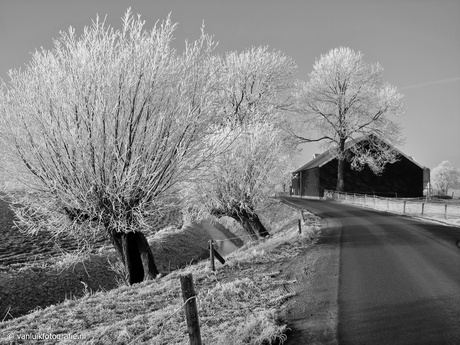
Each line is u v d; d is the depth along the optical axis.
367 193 55.47
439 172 101.75
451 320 7.73
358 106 51.00
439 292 9.60
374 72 51.94
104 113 13.28
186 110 14.62
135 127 13.97
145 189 14.06
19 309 15.50
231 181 24.19
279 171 26.70
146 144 14.11
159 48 14.36
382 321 7.78
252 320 7.72
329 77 52.28
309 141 51.62
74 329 8.59
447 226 22.84
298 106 50.06
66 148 13.27
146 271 15.16
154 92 14.20
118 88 13.69
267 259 14.40
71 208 14.13
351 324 7.67
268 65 45.62
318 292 9.88
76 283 18.42
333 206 39.44
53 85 13.55
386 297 9.29
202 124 15.24
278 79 46.34
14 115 13.45
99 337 7.74
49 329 8.55
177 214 34.34
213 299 9.45
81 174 13.39
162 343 7.21
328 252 15.16
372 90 51.28
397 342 6.79
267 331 7.05
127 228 14.45
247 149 24.50
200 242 28.86
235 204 24.78
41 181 13.86
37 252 22.36
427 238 18.19
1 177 13.75
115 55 14.21
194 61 15.14
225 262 14.06
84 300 11.17
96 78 13.71
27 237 25.20
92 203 13.73
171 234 27.72
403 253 14.62
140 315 8.94
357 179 55.62
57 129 13.23
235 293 9.92
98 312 9.63
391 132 50.81
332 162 57.25
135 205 14.55
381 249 15.48
